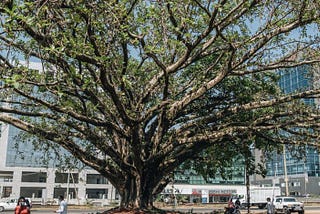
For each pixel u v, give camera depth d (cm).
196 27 1193
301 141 1449
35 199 7250
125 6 1102
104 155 1653
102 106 1248
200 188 7719
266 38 1147
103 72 1073
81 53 984
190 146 1524
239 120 1569
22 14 865
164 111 1396
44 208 4791
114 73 1179
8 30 865
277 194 5331
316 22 1102
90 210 4341
